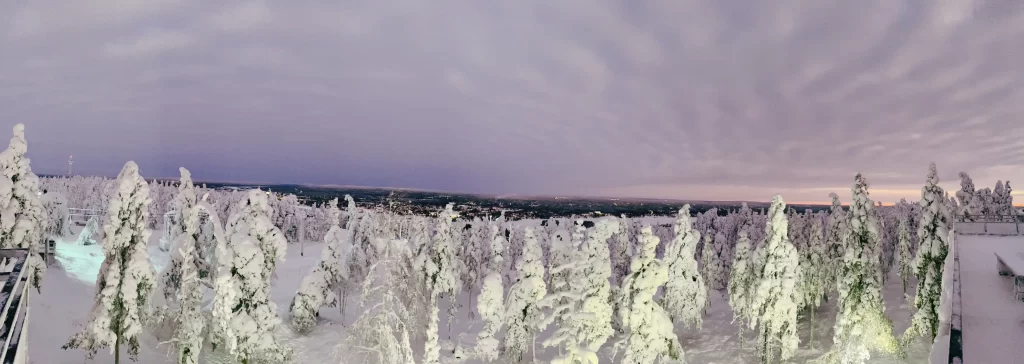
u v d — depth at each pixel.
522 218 75.56
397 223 40.84
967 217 37.41
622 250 50.94
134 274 20.67
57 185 74.50
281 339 28.98
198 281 22.52
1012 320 12.91
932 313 26.59
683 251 34.53
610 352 34.62
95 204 69.94
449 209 35.28
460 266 42.91
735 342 37.12
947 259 18.56
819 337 37.34
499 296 28.52
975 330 12.45
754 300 28.17
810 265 36.22
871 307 28.38
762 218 70.56
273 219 71.62
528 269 28.38
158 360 24.14
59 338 22.78
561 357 16.33
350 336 23.95
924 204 26.81
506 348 29.97
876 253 29.39
